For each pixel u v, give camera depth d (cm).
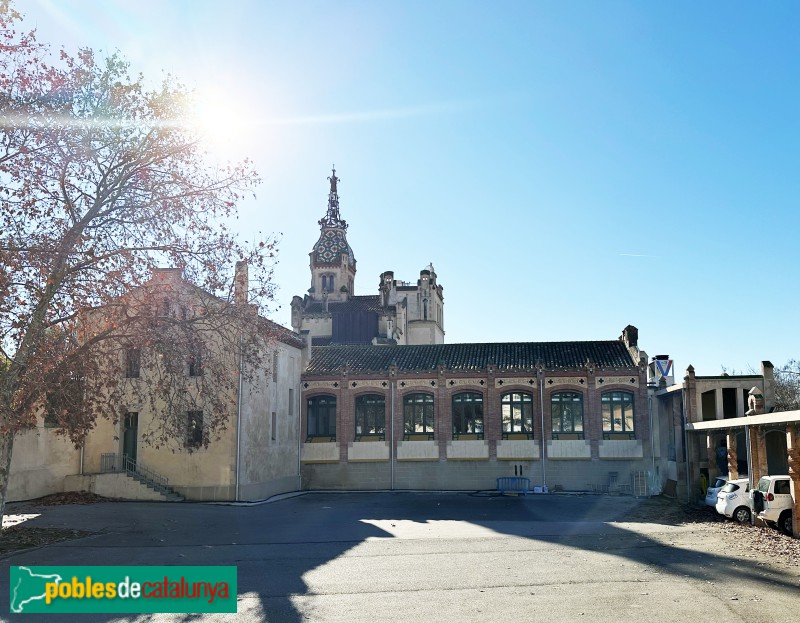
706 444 3631
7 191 1873
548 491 3878
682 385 3453
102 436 3397
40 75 1873
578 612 1201
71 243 1872
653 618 1162
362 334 6675
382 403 4159
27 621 1167
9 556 1748
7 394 1853
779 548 1884
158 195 2050
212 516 2686
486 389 4075
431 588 1394
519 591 1367
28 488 3133
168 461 3322
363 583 1441
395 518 2697
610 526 2428
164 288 2105
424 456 4050
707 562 1675
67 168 1958
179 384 2253
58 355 1902
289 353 4028
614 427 3978
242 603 1274
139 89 2012
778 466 3444
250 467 3394
